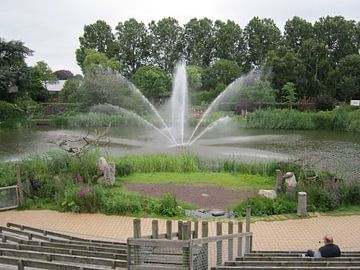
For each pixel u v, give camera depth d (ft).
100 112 140.77
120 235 33.63
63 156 52.13
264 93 147.64
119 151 76.54
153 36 241.55
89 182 47.11
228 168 57.88
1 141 97.04
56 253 21.77
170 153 72.95
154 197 44.34
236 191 47.14
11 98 146.61
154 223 22.36
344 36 220.02
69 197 40.91
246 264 20.97
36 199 43.14
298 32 222.89
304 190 42.06
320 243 31.86
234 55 229.66
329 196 41.04
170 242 18.28
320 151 79.82
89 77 147.64
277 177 44.75
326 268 18.76
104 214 39.29
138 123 128.47
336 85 173.88
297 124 120.57
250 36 236.02
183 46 241.35
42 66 215.92
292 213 39.52
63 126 128.47
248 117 123.54
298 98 169.37
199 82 178.60
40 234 28.94
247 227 28.58
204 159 64.49
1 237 27.17
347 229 35.17
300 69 166.40
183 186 49.26
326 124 119.75
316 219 37.83
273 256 24.31
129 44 239.71
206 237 21.08
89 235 33.58
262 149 81.56
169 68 236.22
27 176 43.96
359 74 176.35
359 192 42.65
